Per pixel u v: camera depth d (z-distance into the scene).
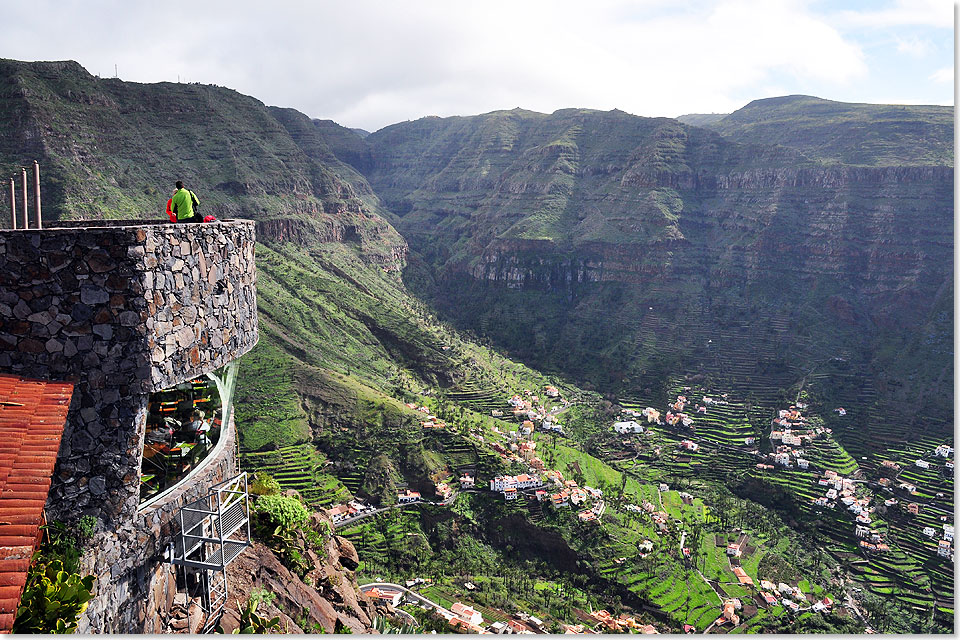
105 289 10.67
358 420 132.62
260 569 16.09
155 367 11.16
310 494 111.12
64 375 10.66
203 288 12.67
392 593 82.06
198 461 13.46
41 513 8.73
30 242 10.44
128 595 11.16
